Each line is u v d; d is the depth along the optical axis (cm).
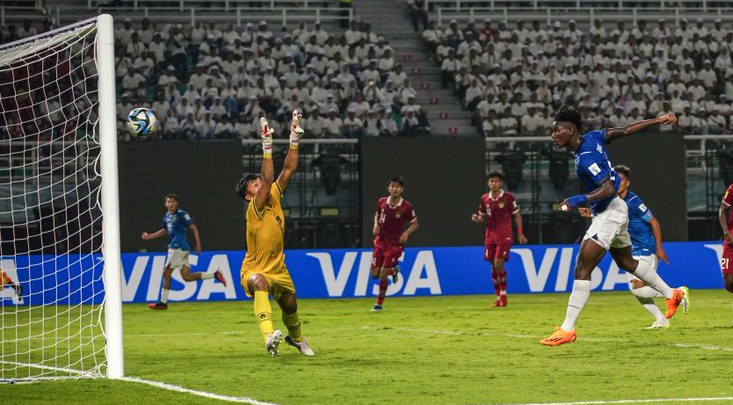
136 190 4091
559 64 5562
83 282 3525
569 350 1862
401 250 3152
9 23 5188
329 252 3834
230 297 3738
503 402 1271
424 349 1936
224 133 4716
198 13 5653
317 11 5541
